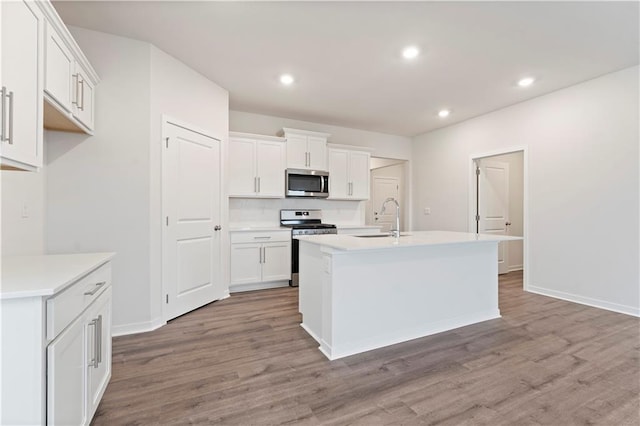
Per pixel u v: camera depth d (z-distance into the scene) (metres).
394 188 6.87
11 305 1.03
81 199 2.45
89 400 1.44
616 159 3.15
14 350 1.03
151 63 2.69
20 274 1.27
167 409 1.64
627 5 2.11
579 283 3.47
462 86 3.53
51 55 1.69
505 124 4.25
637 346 2.39
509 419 1.57
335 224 5.24
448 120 4.86
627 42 2.60
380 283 2.43
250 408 1.65
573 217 3.51
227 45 2.71
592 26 2.37
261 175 4.28
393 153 5.78
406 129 5.42
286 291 4.03
